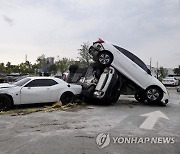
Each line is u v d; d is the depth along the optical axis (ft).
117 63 45.78
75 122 28.86
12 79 90.33
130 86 48.55
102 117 32.68
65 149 18.88
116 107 43.04
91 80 45.98
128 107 43.47
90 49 48.47
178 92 83.61
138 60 47.88
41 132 23.81
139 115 34.91
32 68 209.87
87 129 25.41
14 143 20.16
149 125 27.94
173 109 42.29
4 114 33.35
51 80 40.91
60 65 204.13
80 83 47.73
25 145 19.69
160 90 47.37
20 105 39.04
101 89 43.65
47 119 30.25
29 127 25.79
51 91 40.06
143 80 46.93
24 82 38.99
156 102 47.65
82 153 18.10
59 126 26.53
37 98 38.75
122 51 47.09
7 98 36.01
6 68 199.21
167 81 124.47
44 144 20.02
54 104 40.45
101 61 45.32
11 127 25.67
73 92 42.42
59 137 22.16
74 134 23.27
